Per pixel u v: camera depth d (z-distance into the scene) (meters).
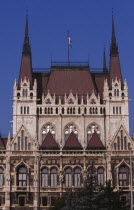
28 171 199.50
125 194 198.00
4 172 199.62
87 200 137.38
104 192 143.75
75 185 199.88
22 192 197.62
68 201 139.25
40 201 198.62
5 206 195.75
